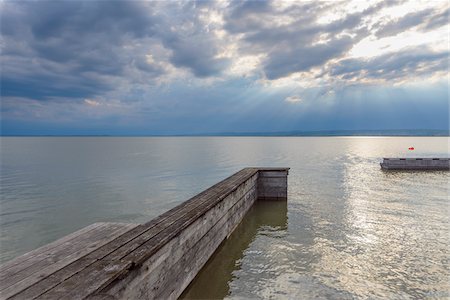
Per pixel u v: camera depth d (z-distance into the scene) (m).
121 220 15.52
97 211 17.30
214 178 29.53
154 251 4.54
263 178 15.79
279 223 11.68
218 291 6.50
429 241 9.51
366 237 9.94
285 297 6.26
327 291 6.49
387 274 7.25
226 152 76.25
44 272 3.66
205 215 7.44
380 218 12.34
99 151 88.75
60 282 3.38
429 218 12.27
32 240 12.90
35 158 60.34
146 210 17.34
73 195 21.94
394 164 30.81
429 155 56.94
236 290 6.55
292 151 77.31
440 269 7.50
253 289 6.59
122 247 4.56
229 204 9.95
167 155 66.94
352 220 12.07
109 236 5.13
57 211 17.42
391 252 8.62
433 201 15.71
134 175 32.59
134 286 4.06
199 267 7.01
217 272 7.39
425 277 7.09
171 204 18.64
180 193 22.03
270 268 7.64
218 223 8.66
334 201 15.83
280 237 10.02
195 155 65.75
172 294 5.42
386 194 17.83
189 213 6.76
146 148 107.31
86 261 4.00
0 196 21.83
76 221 15.50
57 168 40.69
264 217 12.59
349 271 7.45
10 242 12.65
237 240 9.73
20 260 4.05
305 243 9.41
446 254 8.45
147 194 21.91
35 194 22.48
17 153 79.38
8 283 3.37
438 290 6.48
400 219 12.14
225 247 9.06
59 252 4.34
